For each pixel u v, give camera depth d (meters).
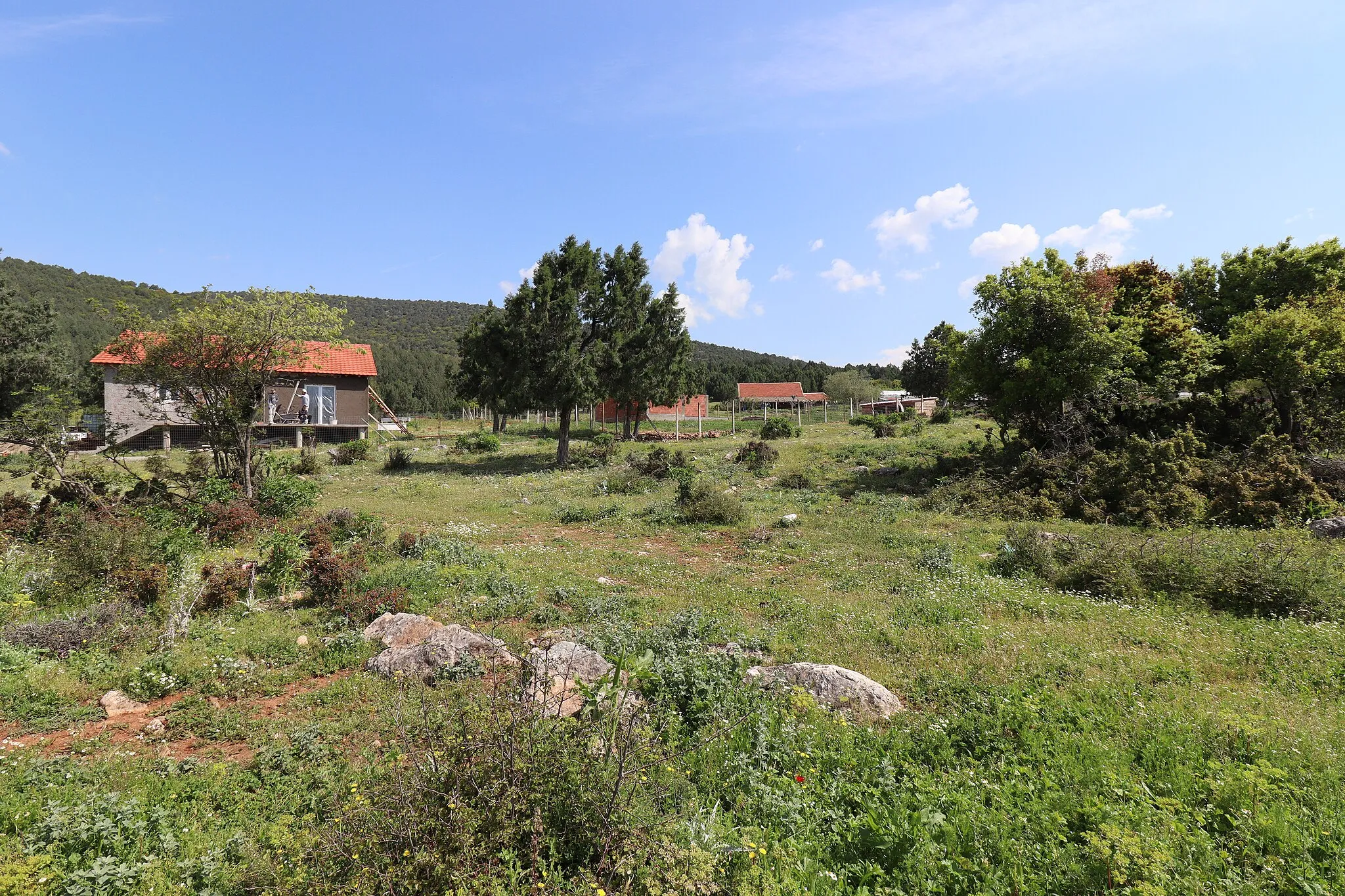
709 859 3.26
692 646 7.34
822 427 45.09
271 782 4.91
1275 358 17.03
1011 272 20.41
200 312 15.73
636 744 3.93
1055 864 3.65
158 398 16.89
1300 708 5.67
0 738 5.71
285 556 10.50
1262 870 3.58
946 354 22.30
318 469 26.20
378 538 12.95
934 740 5.26
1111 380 19.17
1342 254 20.28
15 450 20.91
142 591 9.07
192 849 4.04
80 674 6.96
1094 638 7.78
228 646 7.75
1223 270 22.12
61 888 3.57
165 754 5.49
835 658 7.44
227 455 17.28
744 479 23.38
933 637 7.94
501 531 15.74
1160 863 3.48
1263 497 13.79
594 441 35.50
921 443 28.83
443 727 3.84
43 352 39.50
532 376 28.06
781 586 10.70
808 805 4.35
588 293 29.78
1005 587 10.02
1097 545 10.77
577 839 3.33
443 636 7.38
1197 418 19.14
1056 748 4.98
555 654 6.77
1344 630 7.73
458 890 2.85
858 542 13.88
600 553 13.21
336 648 7.75
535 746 3.62
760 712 5.46
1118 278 22.09
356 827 3.29
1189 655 7.17
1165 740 4.98
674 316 41.88
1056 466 17.03
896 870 3.72
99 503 13.99
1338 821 3.93
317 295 17.47
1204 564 9.48
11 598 9.45
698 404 64.31
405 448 37.00
